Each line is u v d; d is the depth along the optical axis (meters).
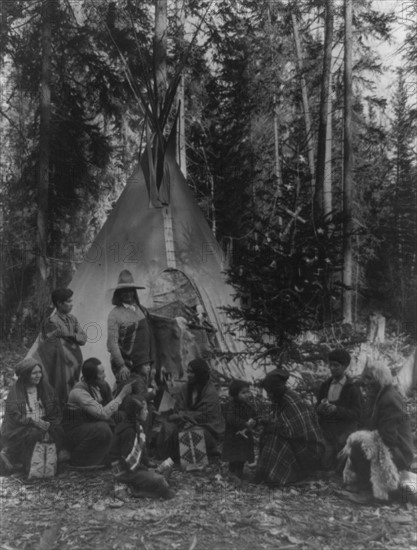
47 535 4.57
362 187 17.58
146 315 8.05
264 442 5.75
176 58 14.20
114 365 7.45
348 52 13.63
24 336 14.25
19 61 14.40
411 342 12.97
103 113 15.83
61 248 16.08
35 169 14.68
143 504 5.18
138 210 9.30
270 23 17.38
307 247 7.29
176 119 9.58
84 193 16.20
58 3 14.38
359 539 4.48
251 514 4.91
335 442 5.93
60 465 6.18
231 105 20.44
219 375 8.24
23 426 5.96
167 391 7.62
